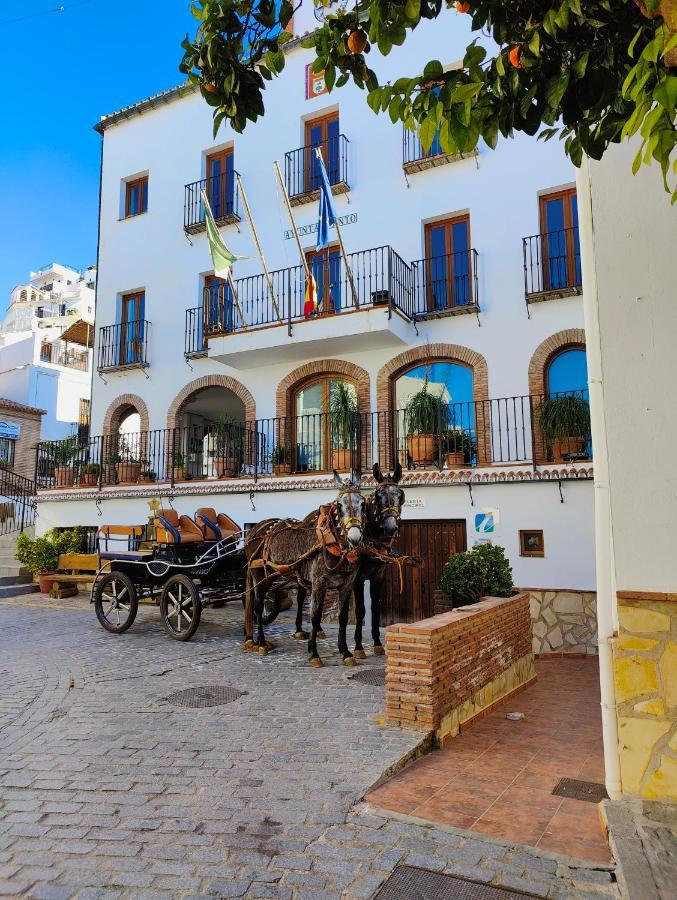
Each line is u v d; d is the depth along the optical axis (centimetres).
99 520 1616
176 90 1791
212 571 1016
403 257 1408
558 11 292
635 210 443
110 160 1916
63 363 3284
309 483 1320
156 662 845
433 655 559
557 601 1007
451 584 900
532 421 1130
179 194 1767
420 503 1178
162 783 459
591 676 852
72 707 647
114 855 363
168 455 1653
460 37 1416
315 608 823
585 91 316
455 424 1314
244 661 848
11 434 2494
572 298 1230
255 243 1530
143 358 1741
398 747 521
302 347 1388
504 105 339
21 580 1647
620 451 425
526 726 620
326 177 1317
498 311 1289
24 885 334
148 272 1783
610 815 384
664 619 406
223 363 1532
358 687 712
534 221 1291
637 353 429
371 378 1398
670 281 426
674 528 407
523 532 1095
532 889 329
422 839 380
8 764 498
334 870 347
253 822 400
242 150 1664
